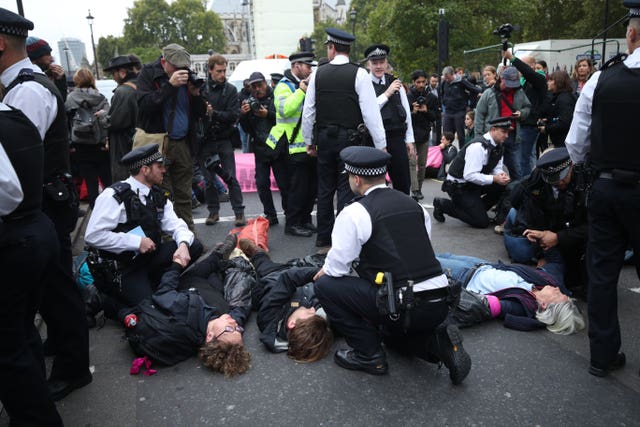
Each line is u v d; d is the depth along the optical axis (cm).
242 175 832
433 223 626
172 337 315
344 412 270
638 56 265
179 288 369
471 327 356
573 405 270
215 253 406
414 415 266
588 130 290
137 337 316
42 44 461
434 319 278
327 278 304
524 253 462
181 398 287
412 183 761
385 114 524
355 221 280
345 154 298
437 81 1155
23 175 218
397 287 271
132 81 591
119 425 264
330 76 469
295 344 320
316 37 6341
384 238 277
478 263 404
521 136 683
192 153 516
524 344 333
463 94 1045
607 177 274
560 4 3234
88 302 371
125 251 359
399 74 3036
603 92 271
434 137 1216
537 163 394
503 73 676
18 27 261
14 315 219
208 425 263
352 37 466
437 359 290
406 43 2964
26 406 223
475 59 1638
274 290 349
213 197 633
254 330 364
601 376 294
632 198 265
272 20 6228
